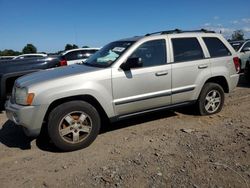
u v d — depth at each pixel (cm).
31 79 514
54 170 433
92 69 530
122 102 539
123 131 588
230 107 736
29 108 474
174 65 593
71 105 491
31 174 425
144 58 565
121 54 548
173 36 610
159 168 419
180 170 411
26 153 502
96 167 434
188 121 631
